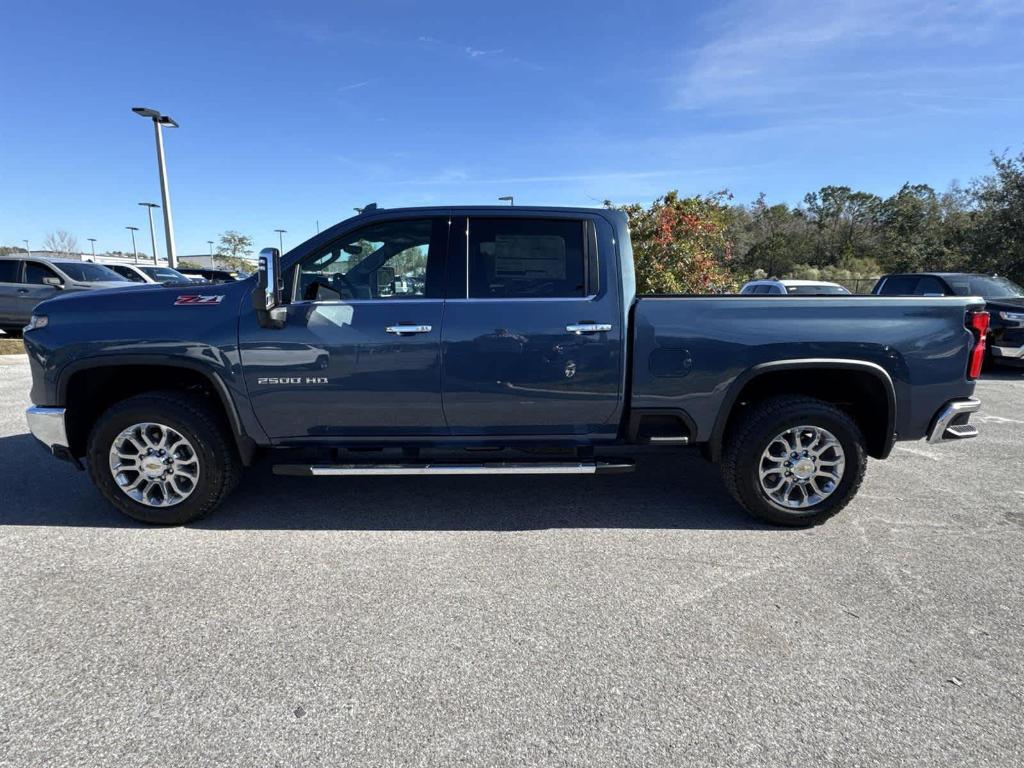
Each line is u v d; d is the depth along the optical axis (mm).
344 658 2432
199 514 3691
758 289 13977
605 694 2234
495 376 3613
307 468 3670
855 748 1982
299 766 1889
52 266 12273
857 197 56969
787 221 61281
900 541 3562
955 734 2047
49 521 3770
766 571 3186
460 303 3617
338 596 2908
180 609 2779
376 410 3672
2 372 9570
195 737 2006
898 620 2730
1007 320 9867
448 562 3273
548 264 3703
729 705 2184
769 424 3600
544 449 3801
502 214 3719
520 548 3453
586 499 4230
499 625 2676
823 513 3701
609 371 3650
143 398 3562
